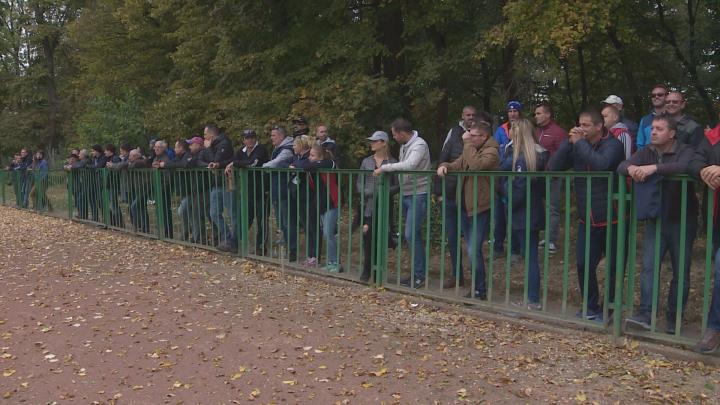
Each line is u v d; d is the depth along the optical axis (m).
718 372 3.72
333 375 3.85
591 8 7.60
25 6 31.05
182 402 3.49
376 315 5.16
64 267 7.21
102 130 17.91
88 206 11.50
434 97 9.91
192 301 5.60
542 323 4.70
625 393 3.50
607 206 4.32
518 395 3.53
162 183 8.89
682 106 5.03
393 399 3.50
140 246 8.76
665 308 4.88
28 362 4.08
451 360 4.09
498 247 6.40
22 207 15.85
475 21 9.77
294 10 11.04
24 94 30.73
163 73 18.70
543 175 4.63
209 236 8.17
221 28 11.34
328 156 6.66
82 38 20.45
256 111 11.12
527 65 10.01
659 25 10.67
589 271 4.54
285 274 6.71
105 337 4.57
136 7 17.06
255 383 3.74
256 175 7.26
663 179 4.01
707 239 3.91
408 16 10.07
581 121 4.59
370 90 9.71
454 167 5.43
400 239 5.77
